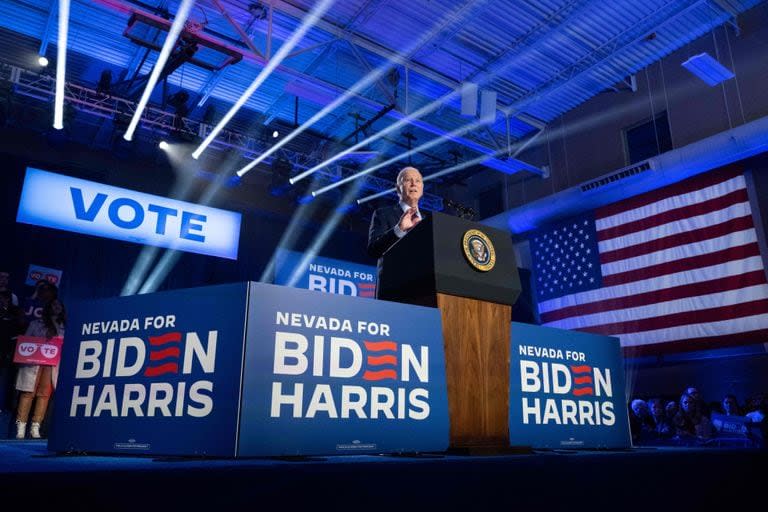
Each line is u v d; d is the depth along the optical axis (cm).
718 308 1000
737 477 111
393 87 1109
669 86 1120
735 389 972
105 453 179
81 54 1030
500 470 102
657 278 1087
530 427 223
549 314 1253
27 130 1075
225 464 129
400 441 182
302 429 167
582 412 244
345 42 995
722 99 1035
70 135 1009
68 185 1003
